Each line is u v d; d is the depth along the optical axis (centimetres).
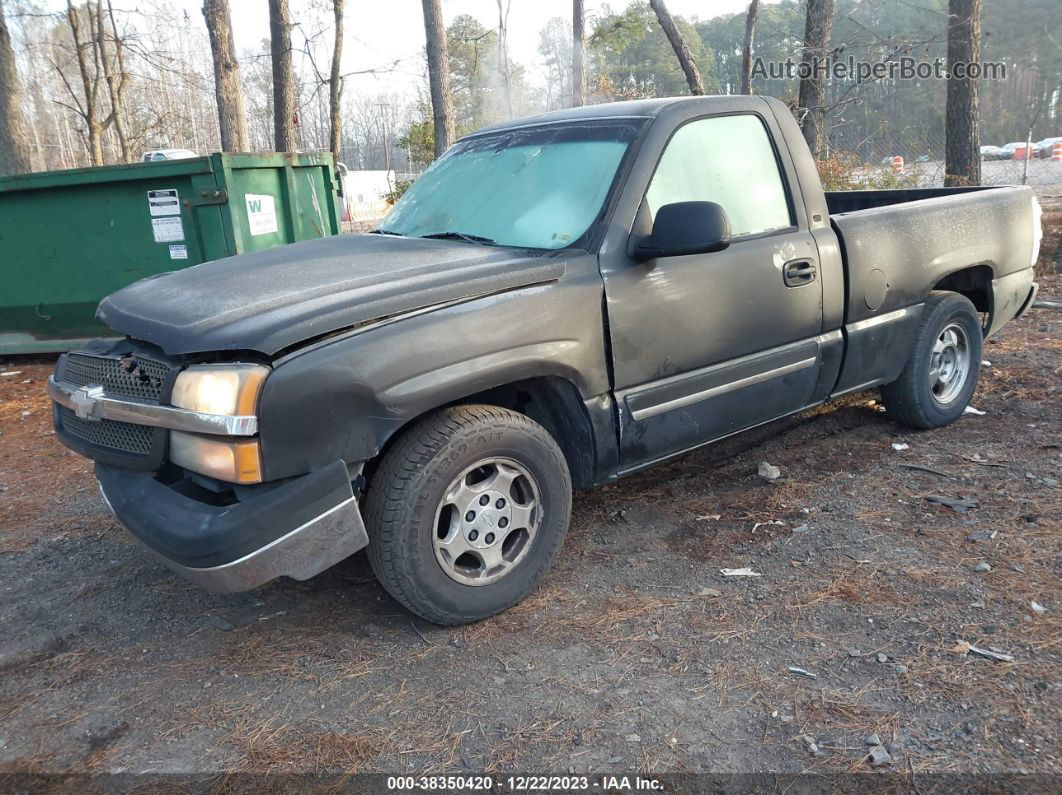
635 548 377
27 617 348
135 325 300
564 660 296
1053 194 1861
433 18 1236
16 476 517
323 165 862
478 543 312
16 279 770
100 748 264
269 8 1457
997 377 596
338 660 303
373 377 274
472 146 427
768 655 292
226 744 262
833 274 409
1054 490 405
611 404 339
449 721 267
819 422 525
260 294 298
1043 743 242
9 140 1255
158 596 360
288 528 267
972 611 309
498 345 300
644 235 343
